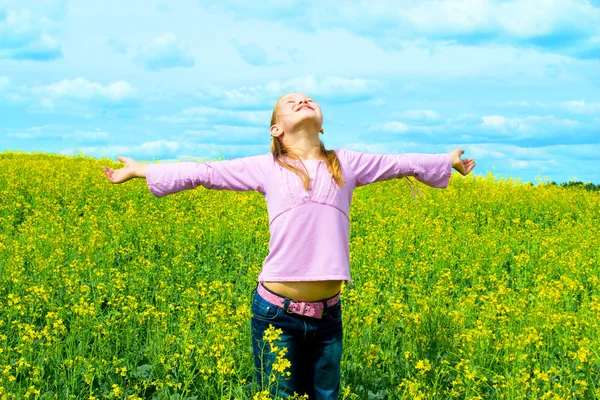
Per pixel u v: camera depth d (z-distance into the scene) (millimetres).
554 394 4168
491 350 5180
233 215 10070
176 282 7246
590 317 5801
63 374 4547
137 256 7953
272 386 3609
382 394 4586
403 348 5176
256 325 3580
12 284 6695
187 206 11375
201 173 3504
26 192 12133
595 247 9461
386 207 11672
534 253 8977
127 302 5758
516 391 4266
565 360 5059
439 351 5230
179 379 4715
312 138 3592
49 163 16656
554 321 5387
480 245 9117
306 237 3371
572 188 16375
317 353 3590
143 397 4387
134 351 5188
